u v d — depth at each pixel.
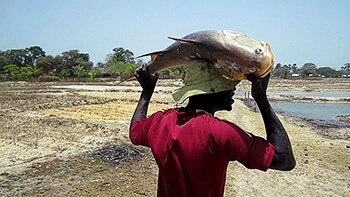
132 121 2.45
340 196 10.18
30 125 17.73
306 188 10.62
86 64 81.19
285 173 11.76
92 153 12.59
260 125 22.62
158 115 2.25
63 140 14.60
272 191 10.12
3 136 15.05
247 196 9.59
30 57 99.69
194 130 1.95
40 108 24.67
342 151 15.88
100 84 58.88
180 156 1.98
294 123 26.31
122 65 72.75
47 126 17.59
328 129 23.86
